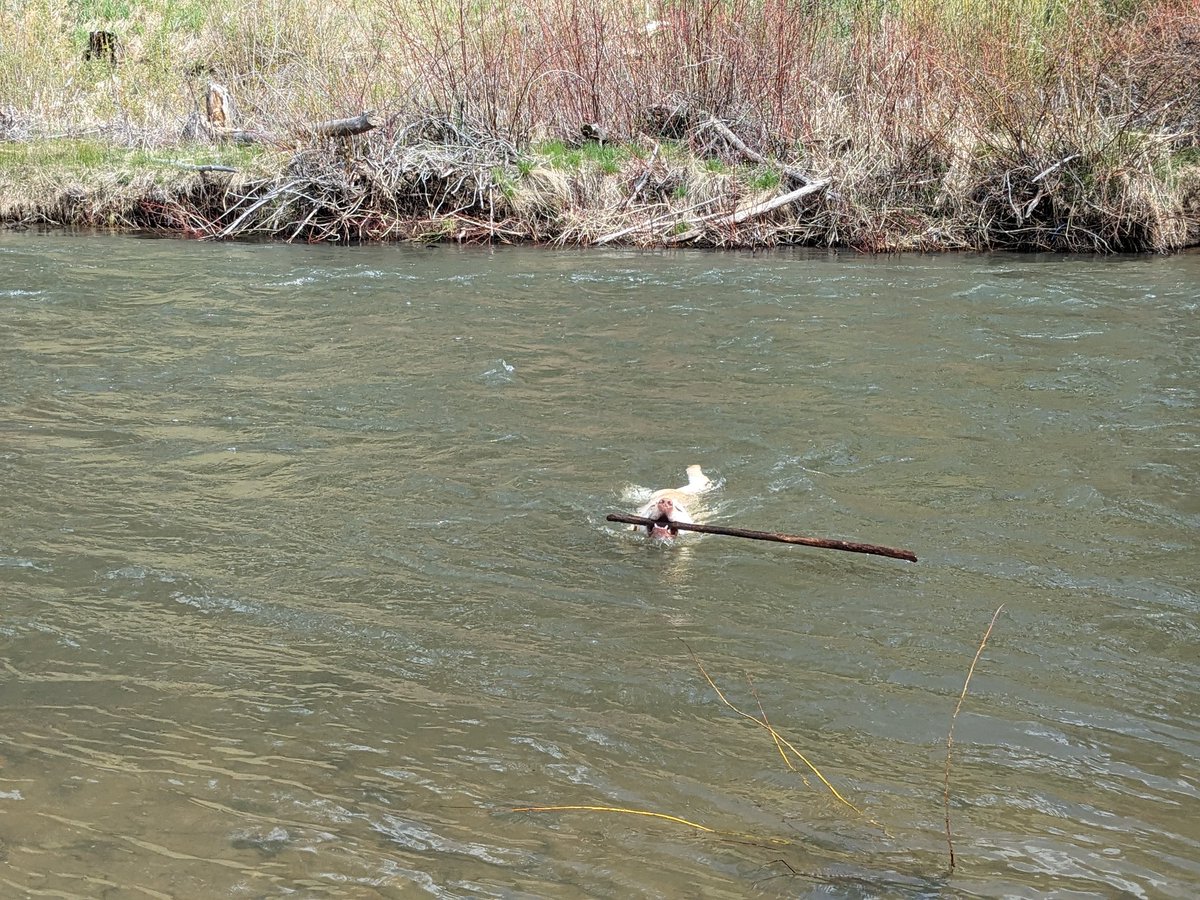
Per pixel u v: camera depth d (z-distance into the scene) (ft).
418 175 49.42
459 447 22.33
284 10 61.11
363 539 18.19
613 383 26.48
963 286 36.70
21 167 52.16
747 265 41.37
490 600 16.26
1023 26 48.67
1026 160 46.68
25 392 25.21
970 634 15.34
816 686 14.08
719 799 11.85
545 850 10.95
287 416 23.99
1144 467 21.03
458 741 12.82
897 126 47.93
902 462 21.49
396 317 32.63
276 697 13.66
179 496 19.75
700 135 52.08
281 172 49.85
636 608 16.10
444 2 54.03
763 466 21.40
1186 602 16.11
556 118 53.11
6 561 17.06
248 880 10.43
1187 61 47.60
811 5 52.60
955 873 10.69
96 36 64.75
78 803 11.51
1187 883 10.58
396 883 10.43
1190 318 31.91
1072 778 12.25
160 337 30.14
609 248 46.11
